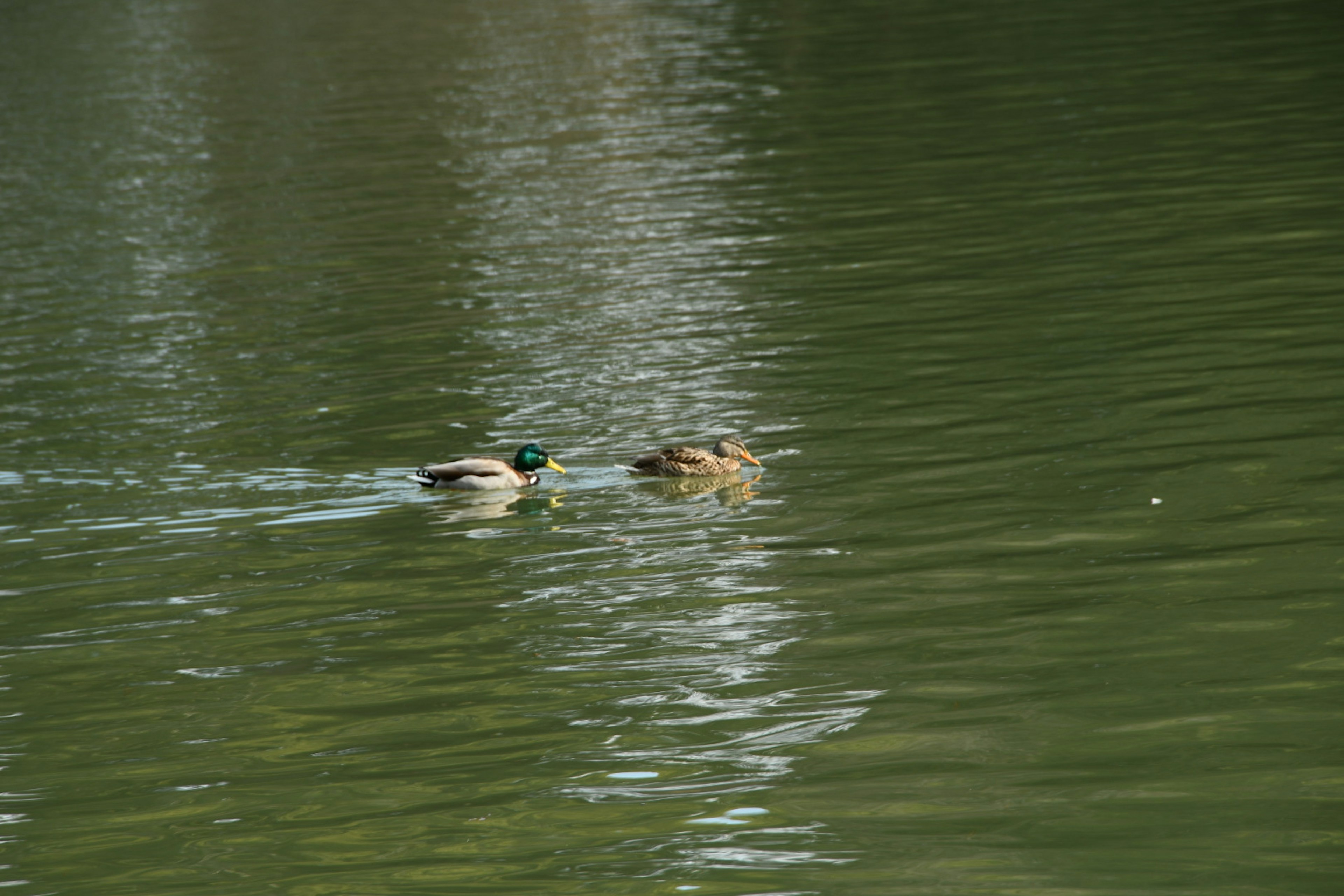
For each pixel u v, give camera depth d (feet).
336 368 75.56
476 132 148.87
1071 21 188.44
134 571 50.14
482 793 34.24
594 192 117.29
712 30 214.28
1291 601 41.55
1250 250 82.28
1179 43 165.07
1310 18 172.96
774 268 89.20
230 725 38.63
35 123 172.65
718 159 126.11
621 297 85.56
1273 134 113.60
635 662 40.81
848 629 41.96
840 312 78.43
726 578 46.34
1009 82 150.71
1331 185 95.76
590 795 33.76
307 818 33.58
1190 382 61.93
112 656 43.50
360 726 38.09
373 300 89.66
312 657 42.57
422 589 47.11
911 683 38.40
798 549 48.29
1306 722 34.86
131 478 59.98
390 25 246.27
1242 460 52.80
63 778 36.24
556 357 74.23
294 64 210.38
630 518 52.47
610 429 62.54
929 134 127.75
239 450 62.90
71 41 247.91
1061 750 34.45
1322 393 58.85
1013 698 37.22
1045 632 40.91
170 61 217.56
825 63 175.01
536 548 50.11
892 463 55.93
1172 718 35.55
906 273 85.15
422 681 40.60
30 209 126.82
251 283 96.53
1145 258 82.99
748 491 54.29
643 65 187.21
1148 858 29.89
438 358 75.87
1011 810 31.99
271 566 49.90
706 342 74.74
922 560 46.65
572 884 30.19
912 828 31.53
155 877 31.40
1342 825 30.55
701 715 37.42
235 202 124.06
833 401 63.93
